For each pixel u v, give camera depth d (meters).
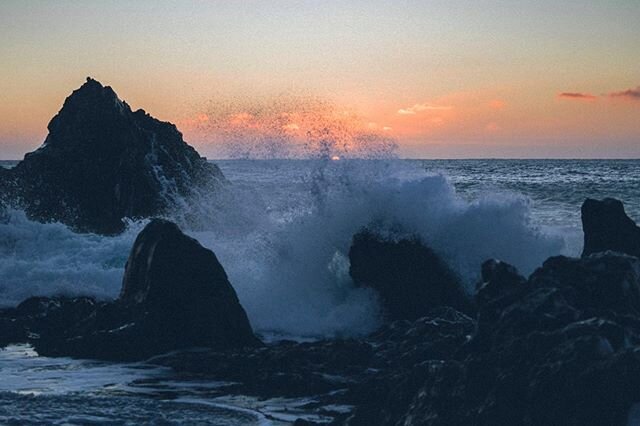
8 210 28.41
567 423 7.63
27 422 10.18
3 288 20.67
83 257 23.53
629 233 16.17
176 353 14.34
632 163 189.62
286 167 24.94
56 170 32.34
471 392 8.35
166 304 14.88
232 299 15.16
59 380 12.88
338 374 12.50
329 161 20.00
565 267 9.95
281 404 11.29
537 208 41.50
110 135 33.06
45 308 17.98
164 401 11.41
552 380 7.76
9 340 16.02
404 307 17.59
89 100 33.72
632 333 8.23
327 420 10.25
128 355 14.45
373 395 10.92
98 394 11.88
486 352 9.03
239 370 13.05
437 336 13.55
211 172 33.81
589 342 7.82
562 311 8.88
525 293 9.40
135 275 15.52
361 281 18.02
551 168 142.00
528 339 8.26
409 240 18.19
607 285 9.70
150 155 32.94
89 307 16.81
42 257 24.30
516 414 7.93
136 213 31.80
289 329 17.23
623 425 7.47
